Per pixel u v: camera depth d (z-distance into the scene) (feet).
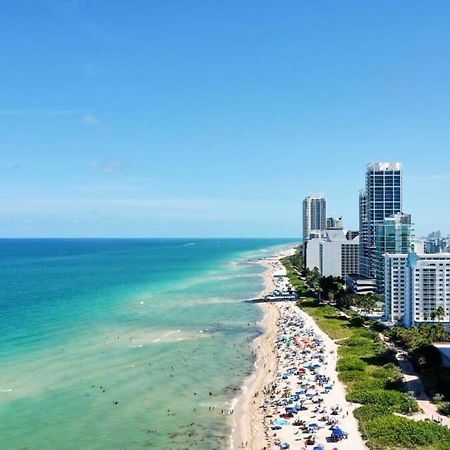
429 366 535.19
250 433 399.44
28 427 403.54
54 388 492.95
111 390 492.95
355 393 466.29
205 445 378.12
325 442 375.45
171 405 458.09
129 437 389.80
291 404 451.94
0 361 575.38
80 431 398.62
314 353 625.41
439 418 411.54
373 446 363.35
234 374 554.87
